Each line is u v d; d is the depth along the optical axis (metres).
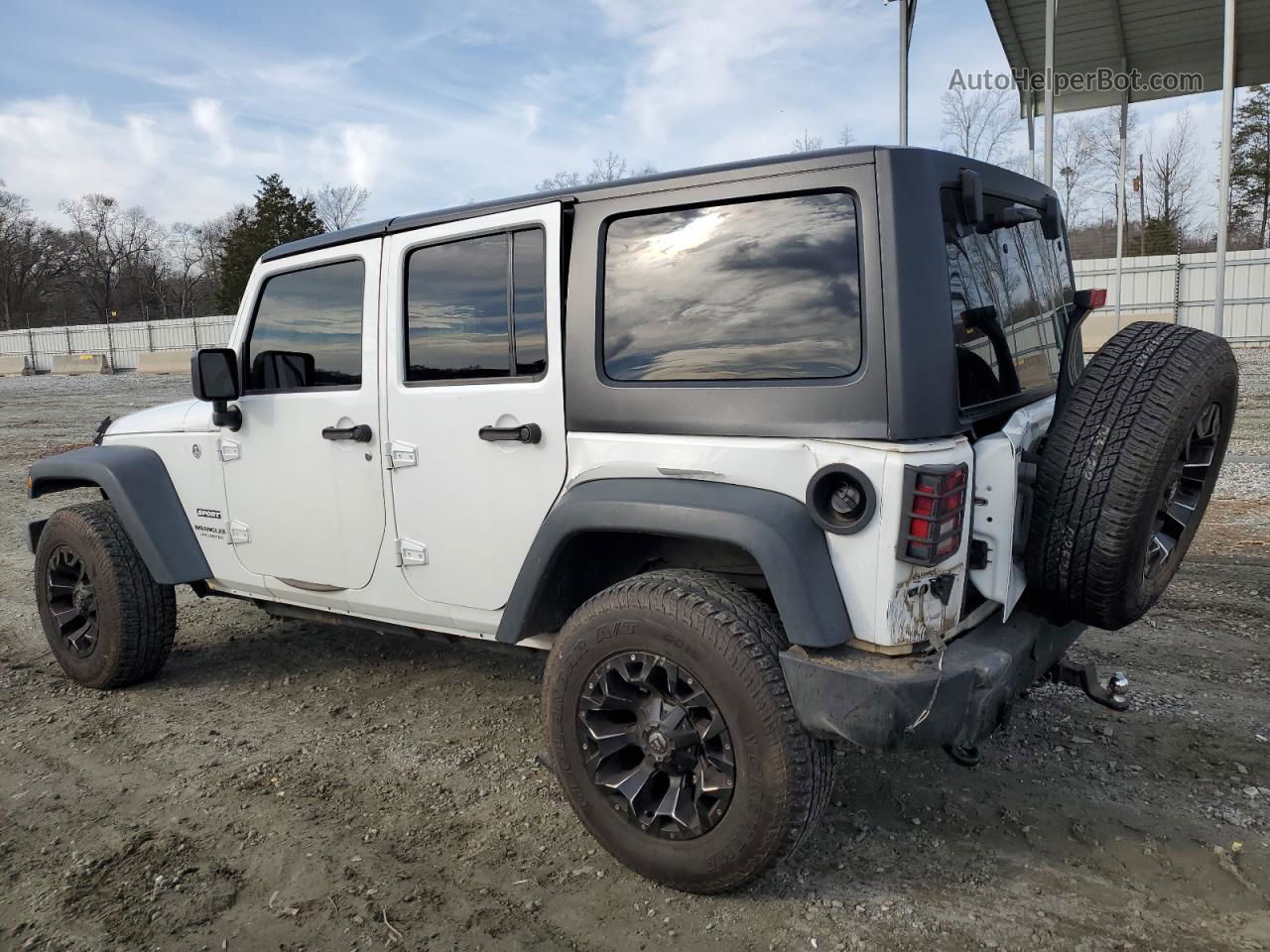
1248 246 45.84
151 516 4.21
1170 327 2.81
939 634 2.50
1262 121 45.12
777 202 2.63
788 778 2.46
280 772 3.60
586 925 2.62
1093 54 13.55
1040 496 2.66
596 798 2.79
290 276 3.78
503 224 3.11
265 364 3.91
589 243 2.94
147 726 4.07
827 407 2.49
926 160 2.51
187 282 81.38
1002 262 3.02
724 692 2.50
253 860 2.99
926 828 3.05
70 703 4.36
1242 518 6.98
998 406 2.85
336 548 3.68
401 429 3.40
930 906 2.65
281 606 4.16
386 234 3.43
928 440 2.42
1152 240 37.75
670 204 2.80
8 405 21.61
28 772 3.67
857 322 2.49
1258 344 23.19
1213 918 2.56
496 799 3.35
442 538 3.34
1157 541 2.94
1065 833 3.00
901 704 2.33
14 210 79.69
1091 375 2.71
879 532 2.40
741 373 2.66
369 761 3.68
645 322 2.84
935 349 2.44
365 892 2.80
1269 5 12.27
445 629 3.46
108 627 4.30
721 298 2.71
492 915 2.68
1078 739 3.62
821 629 2.41
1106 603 2.64
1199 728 3.69
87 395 24.17
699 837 2.61
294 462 3.76
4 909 2.77
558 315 2.99
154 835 3.16
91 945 2.60
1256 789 3.21
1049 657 2.93
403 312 3.39
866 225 2.47
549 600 3.02
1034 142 14.66
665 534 2.62
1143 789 3.25
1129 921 2.56
